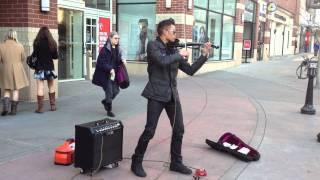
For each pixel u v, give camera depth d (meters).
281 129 8.16
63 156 5.52
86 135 5.05
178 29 16.09
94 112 8.93
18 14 9.72
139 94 11.54
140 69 17.27
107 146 5.25
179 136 5.44
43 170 5.36
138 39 17.47
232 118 8.94
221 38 21.17
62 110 9.05
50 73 8.72
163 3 16.34
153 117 5.23
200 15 18.22
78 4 14.34
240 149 6.28
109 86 8.49
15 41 8.50
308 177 5.61
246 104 10.72
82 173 5.26
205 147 6.71
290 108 10.50
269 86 14.88
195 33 17.81
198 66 5.27
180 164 5.50
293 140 7.39
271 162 6.15
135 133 7.29
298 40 47.38
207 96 11.78
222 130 7.83
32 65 8.66
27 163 5.59
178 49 5.42
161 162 5.88
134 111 9.16
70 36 14.41
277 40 37.72
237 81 16.02
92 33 15.36
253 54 27.25
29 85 9.77
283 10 37.56
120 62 8.62
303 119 9.20
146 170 5.55
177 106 5.37
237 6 22.91
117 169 5.52
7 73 8.35
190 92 12.47
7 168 5.38
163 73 5.20
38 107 8.70
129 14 17.56
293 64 26.14
